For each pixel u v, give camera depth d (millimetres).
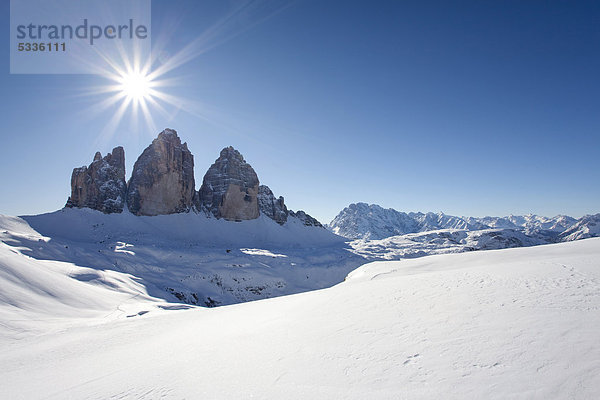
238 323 10445
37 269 27094
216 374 5484
